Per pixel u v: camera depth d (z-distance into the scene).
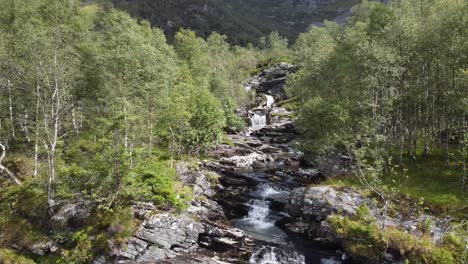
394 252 27.97
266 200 41.59
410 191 34.97
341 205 34.69
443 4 44.31
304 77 87.75
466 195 32.88
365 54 44.91
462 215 30.31
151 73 55.19
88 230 30.39
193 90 59.69
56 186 34.50
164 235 30.75
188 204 35.69
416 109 45.59
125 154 32.12
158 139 54.78
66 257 29.44
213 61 125.88
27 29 48.25
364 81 43.44
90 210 31.86
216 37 156.88
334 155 46.84
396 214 31.80
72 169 34.81
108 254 28.98
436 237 28.23
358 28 76.88
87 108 56.25
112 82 51.47
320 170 47.62
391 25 46.59
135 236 29.92
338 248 31.84
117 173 32.09
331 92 70.56
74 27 64.12
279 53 173.75
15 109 53.12
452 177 36.44
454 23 39.41
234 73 127.19
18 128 55.00
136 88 49.78
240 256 30.61
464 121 42.62
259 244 31.88
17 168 43.56
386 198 33.75
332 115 45.38
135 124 40.25
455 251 26.56
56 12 64.44
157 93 49.16
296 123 64.12
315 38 138.75
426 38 41.50
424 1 54.06
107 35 69.50
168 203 33.34
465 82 36.25
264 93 127.31
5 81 46.62
